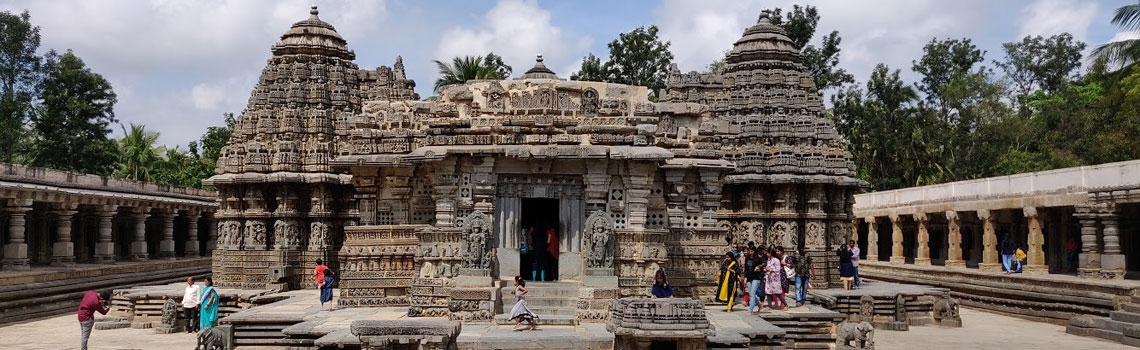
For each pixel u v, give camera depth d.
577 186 26.92
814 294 31.92
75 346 27.70
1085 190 34.06
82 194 40.56
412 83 42.81
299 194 38.53
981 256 46.75
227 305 35.16
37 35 62.16
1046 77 77.19
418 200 29.23
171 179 69.69
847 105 68.88
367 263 28.45
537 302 25.70
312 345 22.94
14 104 59.66
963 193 42.28
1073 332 30.47
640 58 63.84
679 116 30.48
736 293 29.42
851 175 39.72
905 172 69.81
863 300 32.53
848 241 39.91
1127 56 39.72
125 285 42.31
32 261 43.72
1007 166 60.09
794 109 39.41
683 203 29.67
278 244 37.91
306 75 39.38
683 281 29.34
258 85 39.78
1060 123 63.31
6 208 36.59
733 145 38.97
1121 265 33.03
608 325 21.20
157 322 33.12
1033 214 37.06
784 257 28.06
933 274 42.62
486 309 24.67
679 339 20.44
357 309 27.81
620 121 26.64
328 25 40.75
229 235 38.66
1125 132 49.47
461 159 26.34
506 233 26.59
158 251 56.59
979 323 34.16
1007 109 66.94
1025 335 30.31
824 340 26.12
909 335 30.52
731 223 39.00
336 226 38.88
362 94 40.56
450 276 26.17
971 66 72.94
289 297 33.59
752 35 40.72
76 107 62.75
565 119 26.47
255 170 37.94
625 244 26.44
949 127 68.06
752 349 22.42
